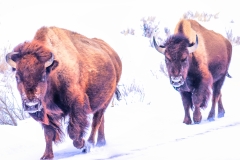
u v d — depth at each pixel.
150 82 47.97
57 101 25.03
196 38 32.22
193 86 33.25
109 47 32.53
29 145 27.81
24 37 54.47
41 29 25.31
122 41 59.12
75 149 26.98
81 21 64.25
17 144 27.73
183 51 31.78
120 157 22.70
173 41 32.16
